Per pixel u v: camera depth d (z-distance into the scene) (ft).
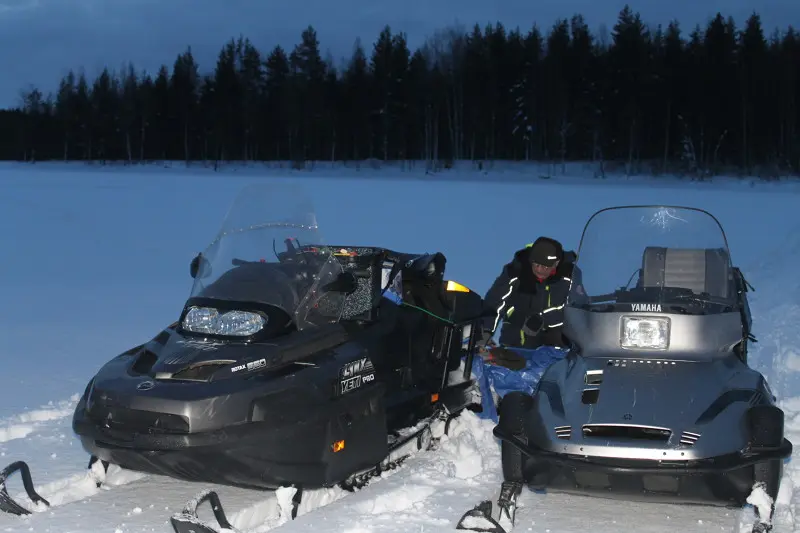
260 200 14.56
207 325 12.67
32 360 20.76
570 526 11.55
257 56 227.40
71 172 177.37
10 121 259.19
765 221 63.93
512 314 18.04
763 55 192.34
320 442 11.94
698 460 10.48
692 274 13.66
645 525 11.60
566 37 211.61
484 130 207.31
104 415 11.62
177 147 234.58
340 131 214.90
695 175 169.99
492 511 11.87
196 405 11.11
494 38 216.33
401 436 14.05
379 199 83.10
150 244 46.60
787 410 16.52
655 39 211.82
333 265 13.80
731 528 11.50
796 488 12.54
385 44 216.54
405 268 15.29
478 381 16.46
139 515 11.77
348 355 12.84
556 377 12.87
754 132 188.14
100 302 29.32
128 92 234.17
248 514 11.95
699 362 12.51
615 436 10.98
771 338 23.25
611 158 195.00
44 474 13.19
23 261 39.65
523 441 11.48
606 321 12.99
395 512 11.82
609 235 14.30
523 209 70.74
